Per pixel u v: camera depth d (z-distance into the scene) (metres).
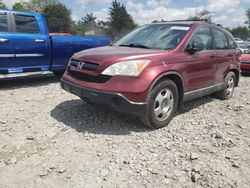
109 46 5.23
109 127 4.45
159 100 4.30
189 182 3.09
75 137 4.08
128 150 3.73
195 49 4.80
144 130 4.38
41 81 8.15
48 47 7.44
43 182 3.02
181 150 3.77
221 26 6.32
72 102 5.73
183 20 5.77
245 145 3.99
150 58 4.17
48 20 61.41
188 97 4.93
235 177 3.18
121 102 3.91
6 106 5.46
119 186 2.99
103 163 3.40
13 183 2.99
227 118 5.16
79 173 3.19
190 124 4.75
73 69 4.49
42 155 3.55
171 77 4.55
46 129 4.35
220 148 3.86
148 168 3.31
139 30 5.63
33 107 5.42
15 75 8.06
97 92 3.97
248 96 7.05
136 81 3.95
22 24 6.98
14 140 3.96
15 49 6.79
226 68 6.11
